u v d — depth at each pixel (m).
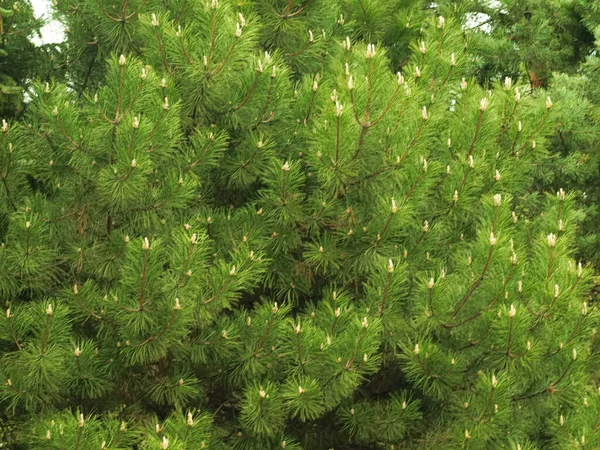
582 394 4.14
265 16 4.66
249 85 4.20
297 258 4.57
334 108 3.88
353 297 4.45
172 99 4.12
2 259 4.05
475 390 4.16
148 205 4.07
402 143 4.05
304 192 4.43
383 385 4.64
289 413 4.50
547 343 4.09
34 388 3.97
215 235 4.26
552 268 4.01
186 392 4.14
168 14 4.37
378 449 4.68
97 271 4.12
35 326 4.03
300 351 4.00
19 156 4.06
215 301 3.96
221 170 4.39
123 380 4.26
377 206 4.18
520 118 4.44
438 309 4.06
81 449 3.74
